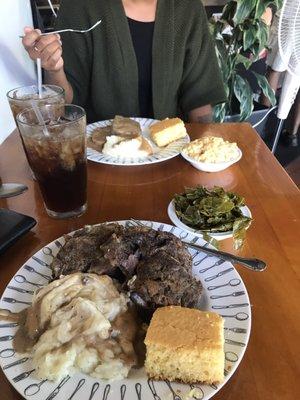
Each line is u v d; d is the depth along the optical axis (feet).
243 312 1.74
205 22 4.96
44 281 1.97
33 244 2.38
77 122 2.42
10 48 4.27
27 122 2.41
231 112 7.63
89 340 1.58
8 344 1.63
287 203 2.77
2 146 3.66
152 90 4.90
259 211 2.67
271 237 2.41
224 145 3.26
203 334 1.51
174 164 3.35
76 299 1.68
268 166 3.29
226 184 3.04
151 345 1.48
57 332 1.59
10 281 1.97
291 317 1.85
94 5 4.60
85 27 4.67
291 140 9.08
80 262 1.91
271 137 9.25
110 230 2.03
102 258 1.89
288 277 2.09
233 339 1.62
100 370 1.51
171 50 4.75
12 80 4.34
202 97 5.05
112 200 2.85
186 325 1.56
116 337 1.63
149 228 2.08
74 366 1.53
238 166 3.29
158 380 1.51
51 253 2.15
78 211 2.66
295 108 8.93
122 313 1.72
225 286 1.91
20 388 1.45
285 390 1.53
